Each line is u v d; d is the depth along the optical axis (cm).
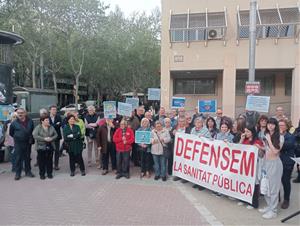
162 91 1950
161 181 896
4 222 589
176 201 716
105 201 711
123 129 932
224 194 733
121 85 4753
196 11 1908
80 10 3572
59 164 1123
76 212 641
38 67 3897
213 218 616
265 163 638
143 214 632
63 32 3569
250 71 1309
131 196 749
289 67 1819
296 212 609
